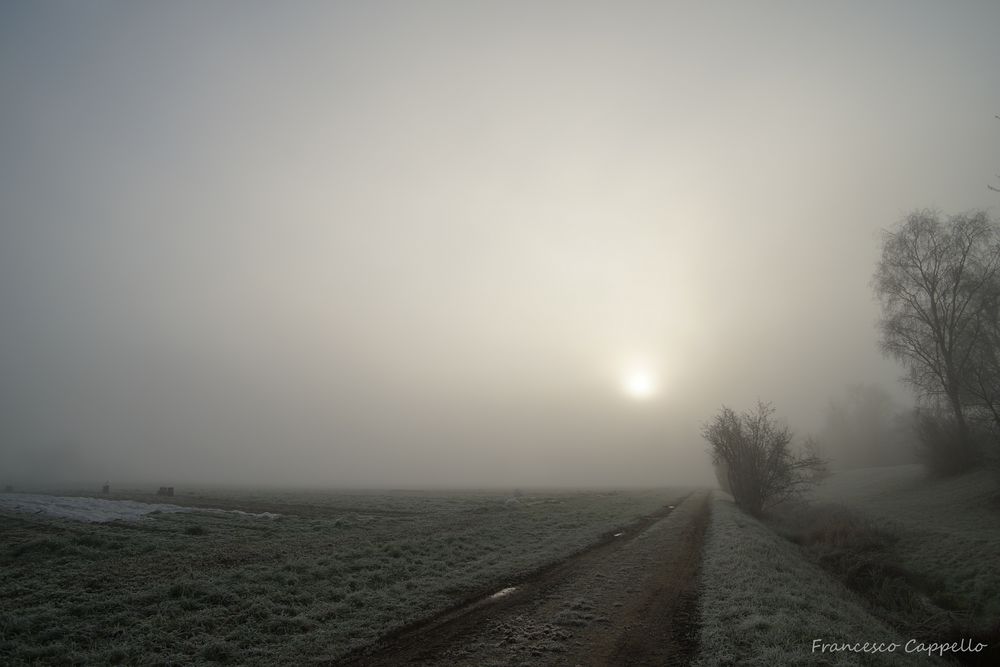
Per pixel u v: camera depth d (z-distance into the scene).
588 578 16.67
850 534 26.64
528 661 9.65
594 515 37.22
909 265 42.31
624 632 11.27
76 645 10.35
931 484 43.75
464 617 12.47
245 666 9.49
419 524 31.53
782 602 12.94
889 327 44.28
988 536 23.72
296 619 11.89
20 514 32.34
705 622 11.69
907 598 17.83
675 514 39.88
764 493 39.88
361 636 11.06
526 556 20.08
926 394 44.66
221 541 23.91
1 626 11.05
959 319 40.00
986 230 38.34
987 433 38.09
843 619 12.30
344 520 32.38
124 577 15.77
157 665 9.51
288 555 19.72
